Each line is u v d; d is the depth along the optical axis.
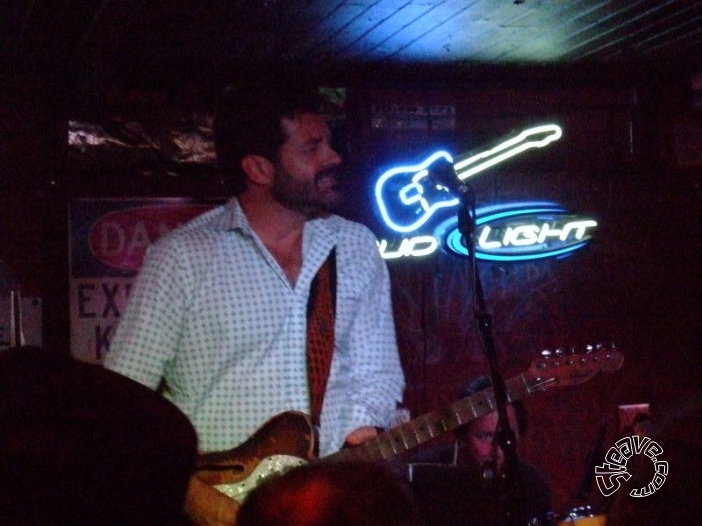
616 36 4.85
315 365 2.55
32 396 0.87
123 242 5.04
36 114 4.93
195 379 2.52
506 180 5.54
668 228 5.77
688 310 5.78
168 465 0.89
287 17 4.30
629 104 5.73
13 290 4.57
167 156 5.08
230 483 2.44
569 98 5.64
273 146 2.59
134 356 2.46
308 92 2.68
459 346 5.42
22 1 3.82
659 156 5.75
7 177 4.89
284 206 2.62
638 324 5.71
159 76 5.04
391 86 5.38
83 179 5.01
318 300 2.59
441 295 5.41
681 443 0.99
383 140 5.36
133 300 2.51
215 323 2.51
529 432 5.54
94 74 4.89
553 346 5.59
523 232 5.51
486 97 5.53
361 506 0.89
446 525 3.11
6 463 0.83
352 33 4.60
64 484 0.85
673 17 4.55
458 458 4.21
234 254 2.55
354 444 2.57
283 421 2.47
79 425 0.87
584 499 4.00
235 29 4.46
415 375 5.36
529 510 3.79
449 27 4.55
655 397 5.71
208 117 5.12
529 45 4.93
